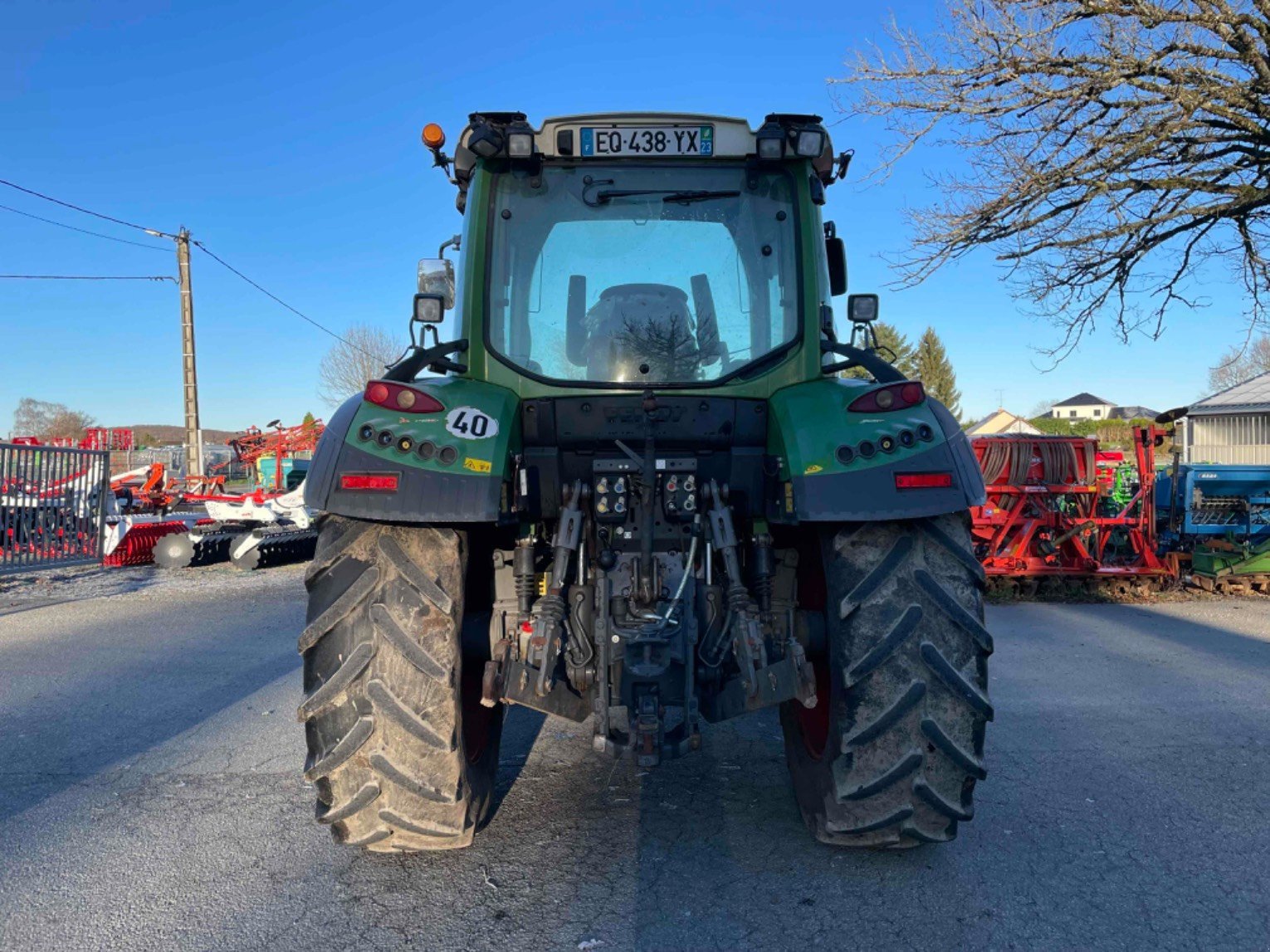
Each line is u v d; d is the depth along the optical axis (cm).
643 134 360
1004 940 273
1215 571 1007
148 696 569
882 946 270
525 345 357
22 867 325
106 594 1039
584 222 365
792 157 357
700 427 353
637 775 420
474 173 366
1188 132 1198
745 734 487
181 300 2730
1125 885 309
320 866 326
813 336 360
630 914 289
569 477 355
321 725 290
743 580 352
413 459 296
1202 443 2884
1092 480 1008
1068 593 1019
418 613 289
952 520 313
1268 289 1273
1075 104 1164
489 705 319
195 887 309
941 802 295
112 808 381
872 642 292
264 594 1039
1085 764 437
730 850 337
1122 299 1294
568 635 322
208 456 3109
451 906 296
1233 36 1122
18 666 655
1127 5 1122
